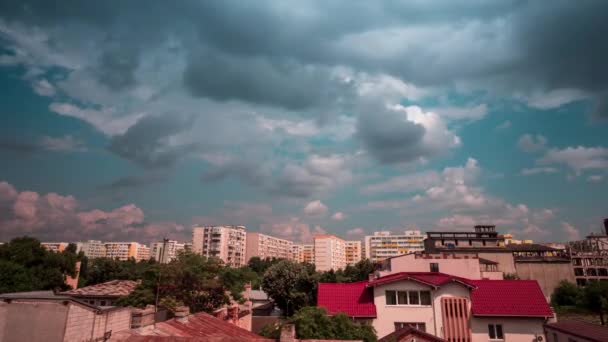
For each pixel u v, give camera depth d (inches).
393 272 1980.8
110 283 2190.0
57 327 615.2
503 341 1471.5
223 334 777.6
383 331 1535.4
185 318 802.8
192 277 1654.8
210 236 7239.2
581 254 4473.4
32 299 635.5
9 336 609.3
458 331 1498.5
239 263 7637.8
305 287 2992.1
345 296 1651.1
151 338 628.1
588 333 1210.6
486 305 1518.2
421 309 1540.4
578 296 3149.6
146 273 1646.2
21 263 2635.3
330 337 1175.6
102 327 719.1
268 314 3186.5
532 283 1612.9
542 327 1462.8
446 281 1555.1
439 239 4237.2
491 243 4249.5
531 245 4414.4
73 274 2930.6
